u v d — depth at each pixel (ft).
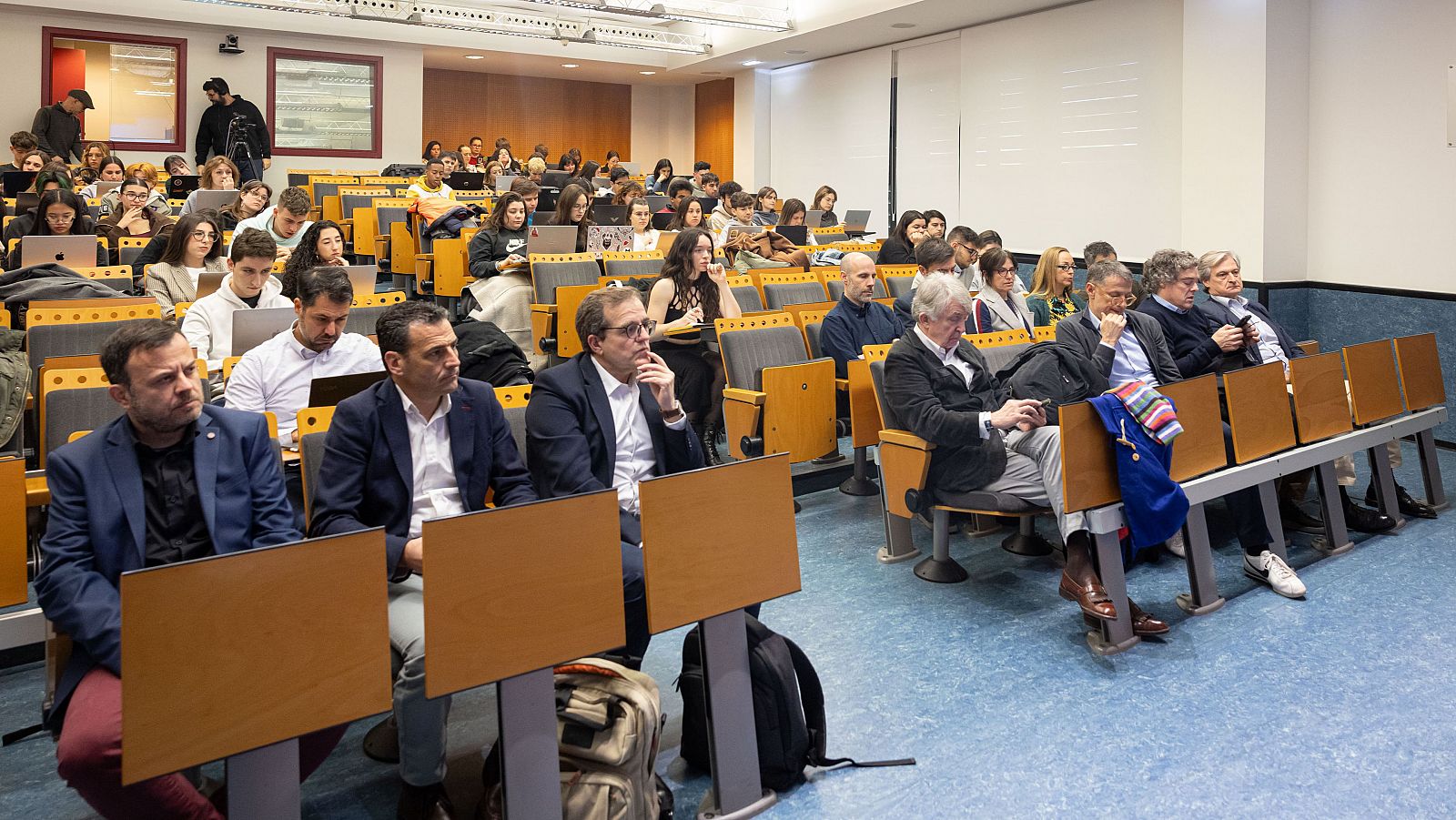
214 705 5.48
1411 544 13.80
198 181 30.71
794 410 14.06
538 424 9.02
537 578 6.44
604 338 9.14
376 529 6.03
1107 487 10.61
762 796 7.68
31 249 17.28
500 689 6.35
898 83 38.45
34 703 9.16
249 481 7.39
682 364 16.37
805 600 11.80
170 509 7.04
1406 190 21.30
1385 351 14.52
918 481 11.94
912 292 17.81
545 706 6.50
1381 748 8.50
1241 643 10.64
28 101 38.60
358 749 8.57
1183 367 14.56
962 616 11.35
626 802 6.79
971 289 20.71
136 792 6.16
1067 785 7.96
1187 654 10.37
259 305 13.41
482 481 8.35
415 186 30.78
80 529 6.72
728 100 54.80
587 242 22.24
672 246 16.60
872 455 17.02
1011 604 11.69
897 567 12.90
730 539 7.33
